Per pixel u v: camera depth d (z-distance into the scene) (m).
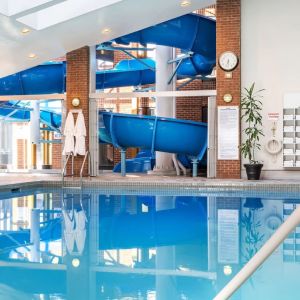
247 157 10.34
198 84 14.95
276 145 10.24
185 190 9.14
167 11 10.16
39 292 2.69
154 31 11.12
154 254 3.75
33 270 3.22
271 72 10.32
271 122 10.27
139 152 15.50
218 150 10.25
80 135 10.72
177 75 13.55
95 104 11.24
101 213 6.20
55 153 15.73
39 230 4.91
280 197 8.00
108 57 16.20
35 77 13.05
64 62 12.89
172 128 11.55
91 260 3.53
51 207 6.80
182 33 11.23
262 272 3.19
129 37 11.23
